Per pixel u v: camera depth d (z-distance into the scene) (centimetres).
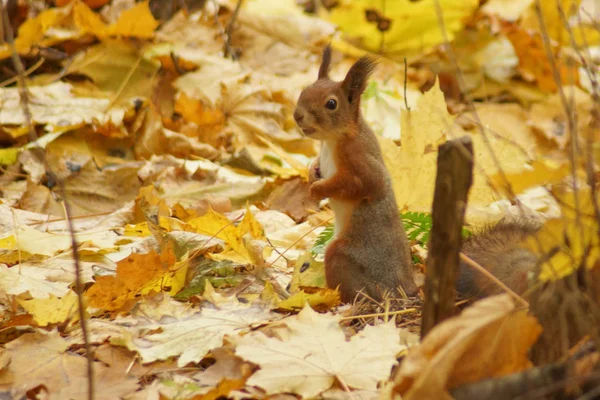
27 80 1174
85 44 1254
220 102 1213
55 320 644
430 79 1516
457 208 464
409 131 822
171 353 579
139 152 1113
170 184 1020
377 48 1563
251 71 1353
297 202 1004
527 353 499
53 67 1224
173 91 1245
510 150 809
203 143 1173
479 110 1375
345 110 680
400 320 643
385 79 1438
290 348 551
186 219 925
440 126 820
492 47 1551
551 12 1545
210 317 629
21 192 999
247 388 530
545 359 507
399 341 566
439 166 464
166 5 1432
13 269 735
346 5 1536
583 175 541
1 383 559
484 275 599
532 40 1504
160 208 920
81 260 779
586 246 468
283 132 1202
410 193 833
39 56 1223
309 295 648
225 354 568
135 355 586
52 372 566
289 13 1574
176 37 1321
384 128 1252
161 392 520
